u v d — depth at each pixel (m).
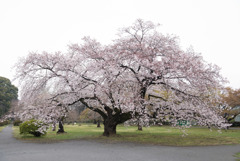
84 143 12.17
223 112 27.73
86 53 14.47
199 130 24.78
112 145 11.36
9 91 53.47
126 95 14.18
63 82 14.12
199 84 12.50
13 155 8.39
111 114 16.00
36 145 11.42
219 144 12.10
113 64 12.73
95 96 14.82
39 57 13.47
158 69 11.97
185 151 9.55
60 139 14.38
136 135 16.78
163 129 25.45
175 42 14.62
